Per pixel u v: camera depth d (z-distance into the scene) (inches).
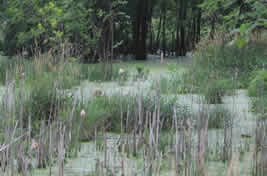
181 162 170.1
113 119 249.6
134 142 193.5
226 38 538.9
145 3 969.5
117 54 952.9
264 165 161.8
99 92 312.7
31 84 320.2
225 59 460.1
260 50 465.1
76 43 589.3
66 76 382.0
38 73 377.7
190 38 1216.2
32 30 565.0
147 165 155.8
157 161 161.2
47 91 265.7
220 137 223.6
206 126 166.7
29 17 617.6
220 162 184.5
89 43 624.4
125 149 196.5
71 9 609.0
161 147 189.6
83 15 613.3
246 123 254.8
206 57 501.4
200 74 430.6
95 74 464.8
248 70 423.2
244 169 169.8
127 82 442.9
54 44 532.7
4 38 672.4
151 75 484.7
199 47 563.5
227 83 364.2
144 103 261.4
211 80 378.0
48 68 413.4
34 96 259.9
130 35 1210.6
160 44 1424.7
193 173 154.0
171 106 268.5
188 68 496.7
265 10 212.5
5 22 673.6
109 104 276.1
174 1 1177.4
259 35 496.4
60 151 153.6
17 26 645.9
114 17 700.0
